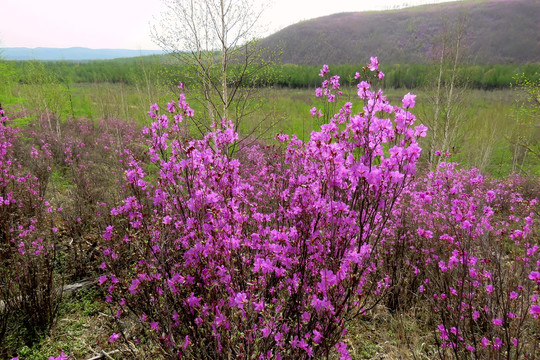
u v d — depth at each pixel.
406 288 3.93
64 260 4.51
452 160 13.54
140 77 18.42
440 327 2.79
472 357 2.63
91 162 9.57
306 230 2.17
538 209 5.27
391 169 1.89
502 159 18.14
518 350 2.23
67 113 18.55
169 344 2.30
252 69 6.07
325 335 1.95
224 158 2.64
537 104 9.14
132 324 3.26
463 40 12.92
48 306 3.41
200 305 2.28
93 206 5.66
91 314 3.65
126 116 26.03
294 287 2.12
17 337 3.20
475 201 4.81
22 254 3.55
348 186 2.18
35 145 11.77
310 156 2.55
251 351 1.96
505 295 2.71
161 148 2.70
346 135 2.27
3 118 6.41
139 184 2.73
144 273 2.50
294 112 21.64
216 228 2.15
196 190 2.37
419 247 4.11
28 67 15.98
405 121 1.91
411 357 3.18
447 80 13.00
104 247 3.57
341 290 1.94
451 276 3.29
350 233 2.10
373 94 2.04
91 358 2.98
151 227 2.65
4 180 4.71
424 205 4.67
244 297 1.88
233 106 6.40
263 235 2.54
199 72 6.07
